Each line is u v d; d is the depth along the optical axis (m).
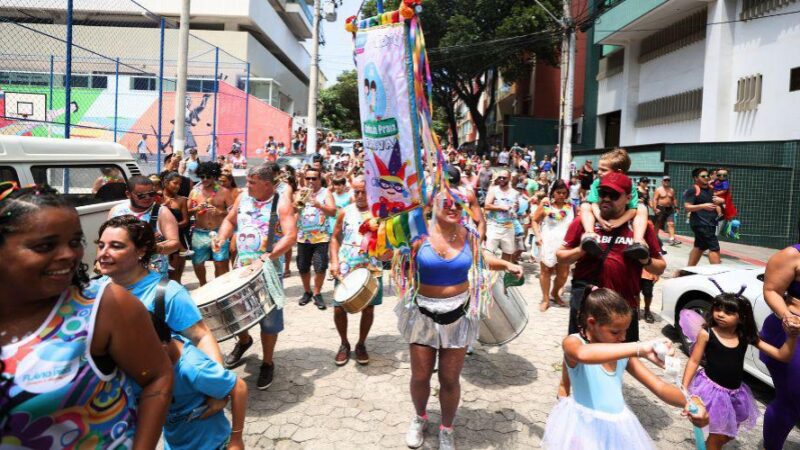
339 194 7.16
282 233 4.13
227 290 3.46
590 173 12.36
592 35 26.70
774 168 13.65
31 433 1.30
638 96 21.67
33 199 1.31
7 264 1.29
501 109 45.62
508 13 27.50
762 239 13.73
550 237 6.29
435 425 3.63
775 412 3.10
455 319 3.12
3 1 19.69
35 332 1.32
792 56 13.46
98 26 23.06
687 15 17.86
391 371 4.52
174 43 24.42
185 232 6.27
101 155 5.72
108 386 1.45
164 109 21.91
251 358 4.77
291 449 3.33
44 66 20.02
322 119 46.97
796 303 2.96
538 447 3.39
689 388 3.26
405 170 3.02
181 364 2.16
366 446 3.37
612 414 2.47
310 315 6.10
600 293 2.48
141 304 1.53
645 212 3.37
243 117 23.59
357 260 4.70
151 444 1.53
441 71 30.86
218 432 2.33
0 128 13.35
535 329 5.70
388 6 21.58
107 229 2.32
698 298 5.05
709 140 15.95
